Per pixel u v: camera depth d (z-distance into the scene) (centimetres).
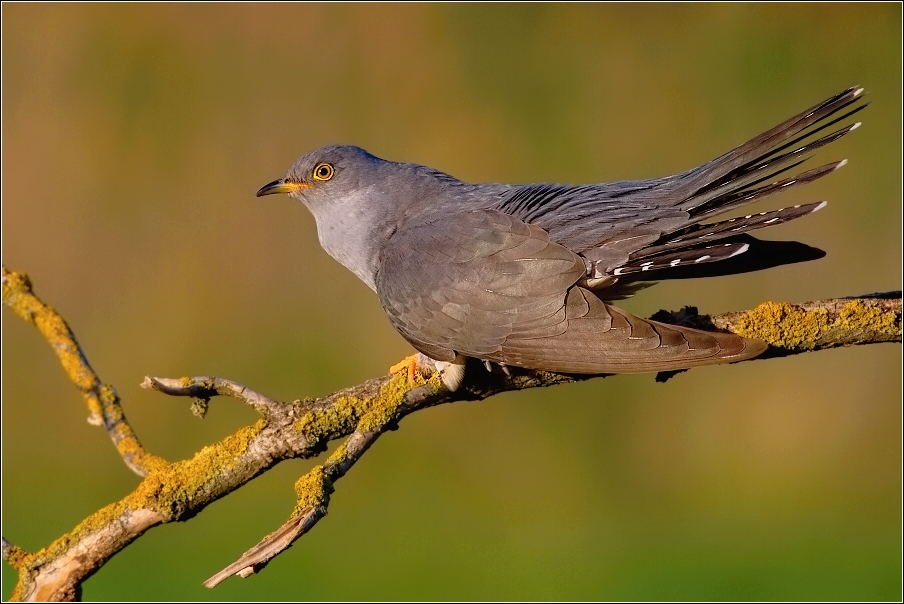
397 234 838
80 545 659
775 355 737
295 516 598
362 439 678
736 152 723
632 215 738
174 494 666
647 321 682
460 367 753
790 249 768
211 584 577
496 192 829
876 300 735
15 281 742
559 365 694
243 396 691
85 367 718
